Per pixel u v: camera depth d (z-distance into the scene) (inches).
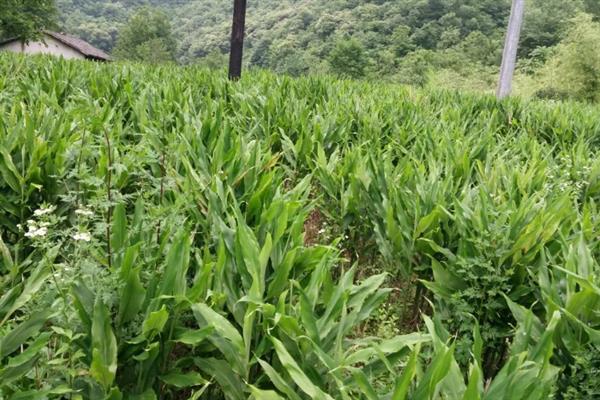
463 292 122.6
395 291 162.2
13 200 138.2
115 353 78.4
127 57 2583.7
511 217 127.7
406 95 428.1
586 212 140.9
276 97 298.5
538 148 250.2
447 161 191.2
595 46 1022.4
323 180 179.5
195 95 293.7
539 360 81.4
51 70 331.0
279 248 109.2
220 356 98.3
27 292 85.7
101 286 82.0
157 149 159.9
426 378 70.5
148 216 113.0
